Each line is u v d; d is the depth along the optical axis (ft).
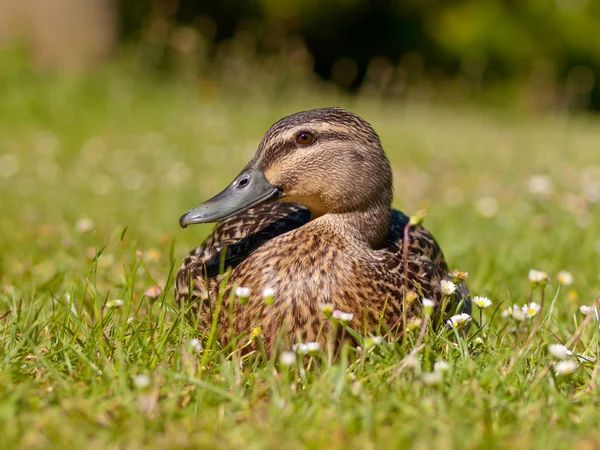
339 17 136.77
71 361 20.75
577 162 68.33
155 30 107.45
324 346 21.33
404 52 143.23
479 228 40.88
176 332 22.77
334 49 142.61
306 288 21.62
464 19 147.13
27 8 98.17
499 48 146.82
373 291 22.02
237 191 23.93
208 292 22.95
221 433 17.08
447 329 23.13
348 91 142.51
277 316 21.50
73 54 99.40
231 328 21.18
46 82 90.63
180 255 34.81
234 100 99.25
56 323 23.48
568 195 47.96
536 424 17.57
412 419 17.48
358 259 22.34
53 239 37.17
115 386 18.58
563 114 137.39
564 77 151.64
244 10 130.62
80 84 90.63
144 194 50.37
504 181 56.65
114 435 16.72
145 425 17.07
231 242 24.67
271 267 22.00
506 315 24.22
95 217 43.47
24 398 18.19
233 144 72.33
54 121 80.38
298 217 25.85
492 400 18.47
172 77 103.45
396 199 48.29
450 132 89.30
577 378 20.61
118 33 104.53
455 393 18.62
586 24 153.07
